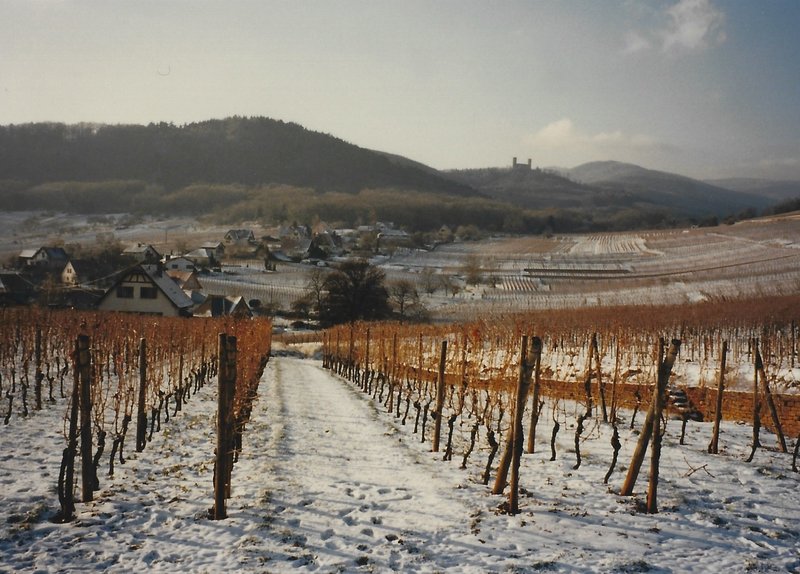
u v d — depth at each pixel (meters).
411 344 25.86
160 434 13.72
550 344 25.05
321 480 10.27
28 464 10.28
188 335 25.09
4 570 6.47
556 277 83.69
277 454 12.12
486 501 9.12
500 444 13.03
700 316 28.45
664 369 8.68
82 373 8.51
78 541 7.28
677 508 8.69
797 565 7.04
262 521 8.16
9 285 68.00
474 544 7.50
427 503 9.07
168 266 92.31
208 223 173.88
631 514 8.47
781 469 10.64
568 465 10.98
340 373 33.59
